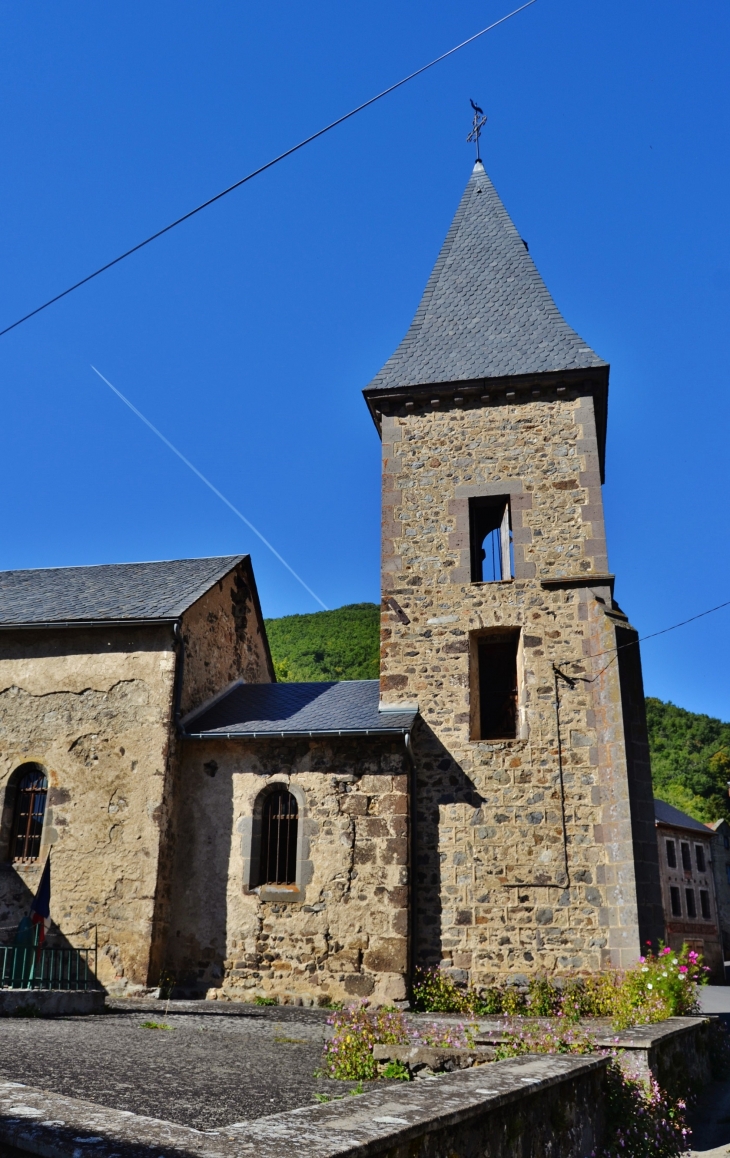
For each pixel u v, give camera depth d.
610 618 14.45
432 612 15.38
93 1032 9.69
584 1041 7.49
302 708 16.22
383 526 16.03
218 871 14.55
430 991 13.15
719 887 47.00
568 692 14.43
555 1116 5.54
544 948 13.23
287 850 14.54
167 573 18.77
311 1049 9.46
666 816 42.91
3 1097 3.78
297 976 13.68
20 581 19.61
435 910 13.78
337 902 13.88
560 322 16.88
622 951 12.79
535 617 14.97
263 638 21.00
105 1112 3.60
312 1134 3.43
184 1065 7.91
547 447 15.84
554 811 13.85
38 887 14.27
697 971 11.07
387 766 14.34
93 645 15.92
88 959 14.04
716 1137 7.80
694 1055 9.77
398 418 16.61
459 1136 4.23
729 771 60.41
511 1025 8.97
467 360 16.64
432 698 14.93
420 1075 7.84
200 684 16.72
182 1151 3.06
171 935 14.37
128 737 15.17
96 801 14.91
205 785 15.05
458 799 14.24
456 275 18.23
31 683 15.88
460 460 16.11
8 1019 10.36
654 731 70.94
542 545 15.34
